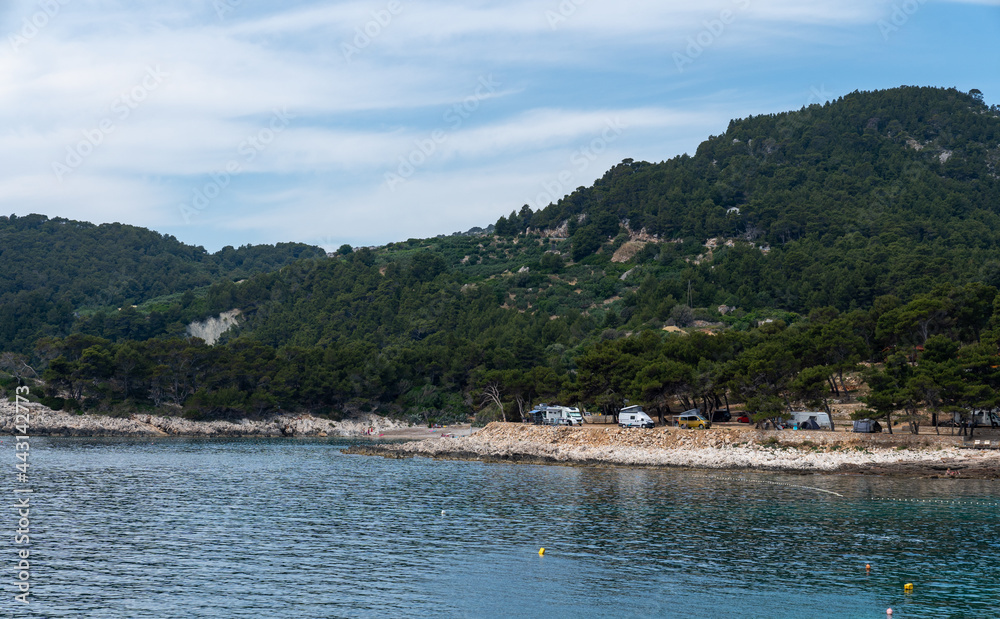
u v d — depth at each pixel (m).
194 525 64.12
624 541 58.94
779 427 110.56
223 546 56.81
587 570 51.19
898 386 103.56
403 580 48.72
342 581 48.31
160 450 131.38
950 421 110.06
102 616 41.62
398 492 82.25
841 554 55.31
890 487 84.50
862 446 100.06
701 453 103.12
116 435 163.25
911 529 62.81
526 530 62.62
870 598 45.81
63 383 171.25
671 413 133.12
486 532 61.91
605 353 133.12
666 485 86.25
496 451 115.75
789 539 59.50
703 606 44.44
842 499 76.75
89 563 51.75
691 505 73.50
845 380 142.38
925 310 134.38
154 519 66.56
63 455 118.69
